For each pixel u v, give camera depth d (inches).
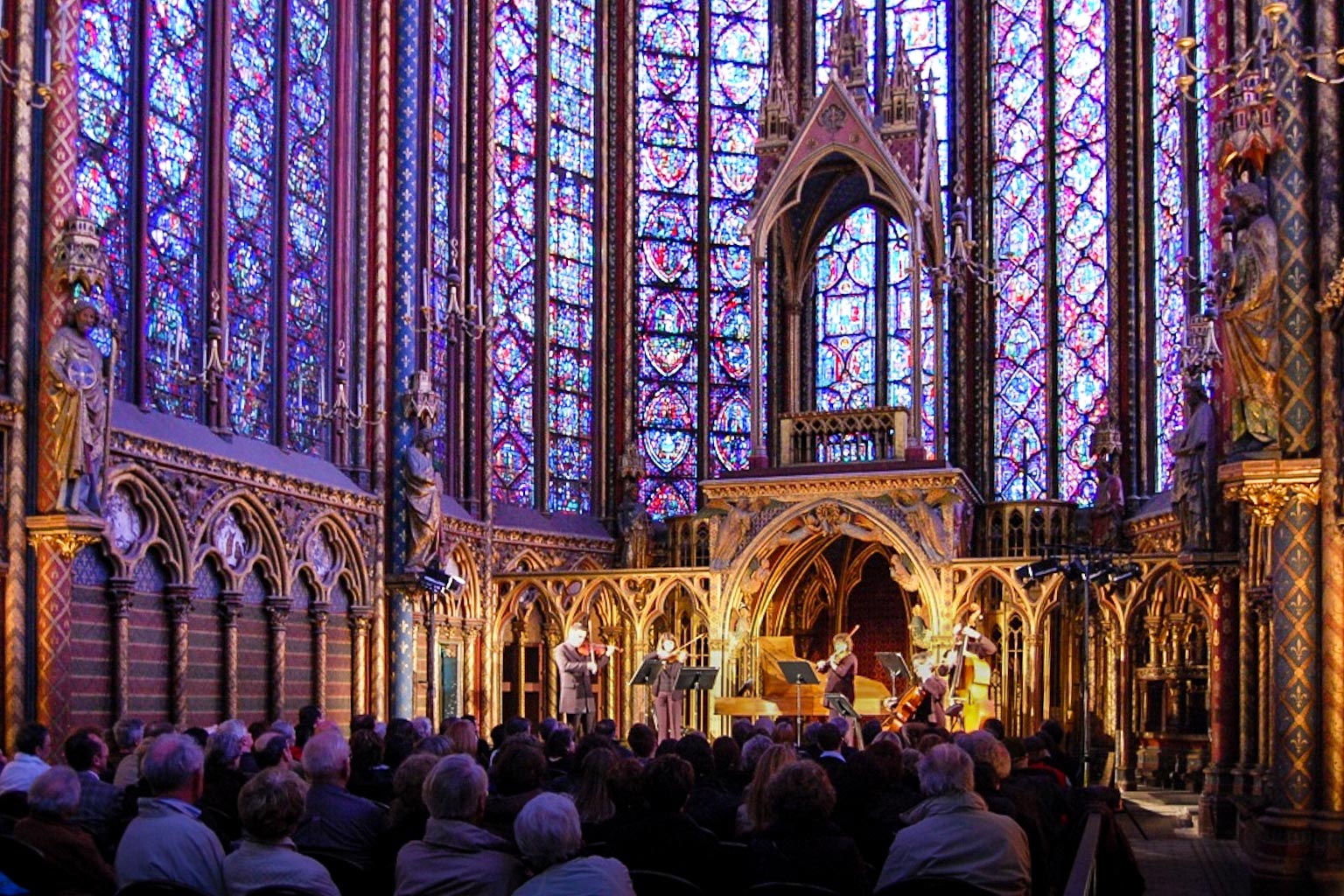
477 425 1280.8
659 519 1433.3
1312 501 677.9
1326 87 688.4
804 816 337.7
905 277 1409.9
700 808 439.5
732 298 1475.1
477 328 1259.8
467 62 1301.7
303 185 1104.8
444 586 1096.8
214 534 950.4
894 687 1194.0
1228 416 842.8
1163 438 1235.2
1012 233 1391.5
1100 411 1291.8
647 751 561.3
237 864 319.3
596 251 1440.7
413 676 1144.2
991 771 464.8
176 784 352.5
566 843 300.7
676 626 1257.4
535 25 1382.9
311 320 1108.5
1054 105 1358.3
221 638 962.7
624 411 1434.5
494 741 654.5
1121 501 1238.3
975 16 1433.3
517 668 1272.1
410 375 1157.1
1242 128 697.0
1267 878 663.8
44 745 533.3
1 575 745.6
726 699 1190.3
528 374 1362.0
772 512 1236.5
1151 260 1263.5
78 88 836.0
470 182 1298.0
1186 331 1080.2
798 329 1339.8
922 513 1196.5
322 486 1057.5
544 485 1362.0
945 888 319.0
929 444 1400.1
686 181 1480.1
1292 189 690.2
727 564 1237.7
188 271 969.5
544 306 1374.3
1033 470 1350.9
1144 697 1098.7
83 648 828.6
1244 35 791.7
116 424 861.2
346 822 404.5
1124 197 1282.0
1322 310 670.5
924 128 1288.1
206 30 994.1
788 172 1256.8
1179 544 1094.4
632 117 1462.8
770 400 1428.4
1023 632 1155.9
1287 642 679.1
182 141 966.4
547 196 1384.1
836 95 1248.8
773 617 1317.7
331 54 1147.9
